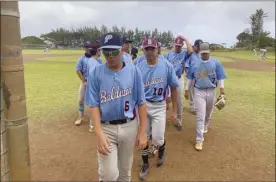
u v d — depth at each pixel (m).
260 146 5.24
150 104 3.97
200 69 4.79
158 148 4.23
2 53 1.57
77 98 9.08
